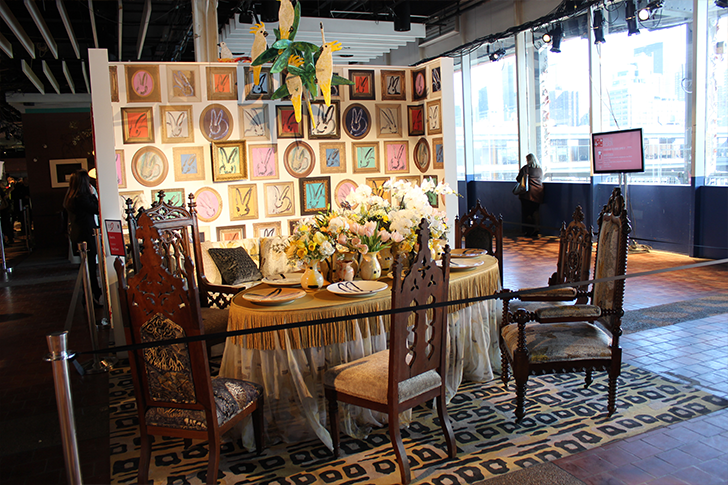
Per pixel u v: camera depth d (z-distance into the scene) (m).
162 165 5.32
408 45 14.45
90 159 12.22
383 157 6.22
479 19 11.77
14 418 3.55
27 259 10.88
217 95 5.46
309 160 5.89
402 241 3.68
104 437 3.23
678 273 6.93
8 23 9.16
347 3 11.92
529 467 2.68
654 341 4.44
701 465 2.62
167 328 2.48
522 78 11.10
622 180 9.20
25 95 17.69
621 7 8.94
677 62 8.20
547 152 10.98
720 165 7.72
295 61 4.31
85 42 14.05
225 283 5.10
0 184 12.70
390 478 2.66
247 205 5.68
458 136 13.68
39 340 5.33
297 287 3.62
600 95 9.52
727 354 4.09
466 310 3.71
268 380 3.08
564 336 3.28
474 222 5.04
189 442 3.15
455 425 3.20
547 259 8.26
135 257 4.21
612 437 2.94
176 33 12.98
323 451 2.98
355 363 2.93
